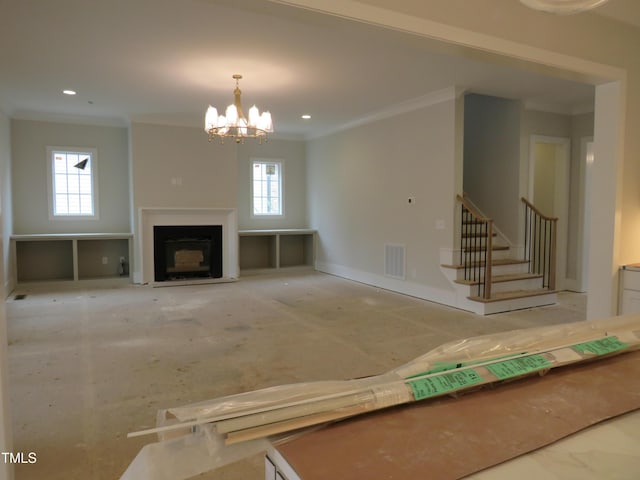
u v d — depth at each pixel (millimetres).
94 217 7297
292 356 3662
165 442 804
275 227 8742
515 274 5816
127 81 5023
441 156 5570
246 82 5035
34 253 6973
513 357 1131
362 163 7125
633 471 769
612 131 3543
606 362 1244
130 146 6953
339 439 845
